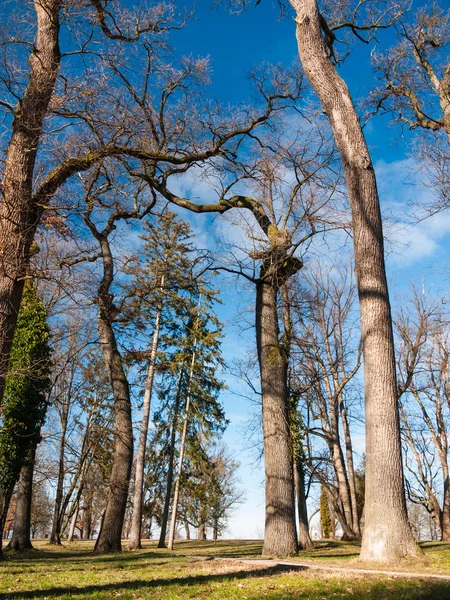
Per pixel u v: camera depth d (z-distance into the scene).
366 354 9.82
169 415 28.14
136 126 11.55
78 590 6.39
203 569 9.00
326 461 21.50
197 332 27.48
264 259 14.50
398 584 6.45
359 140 10.95
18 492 20.14
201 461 28.33
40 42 8.38
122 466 17.33
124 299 18.08
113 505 17.16
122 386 18.08
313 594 5.88
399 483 8.98
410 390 24.95
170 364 26.66
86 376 23.58
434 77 15.42
